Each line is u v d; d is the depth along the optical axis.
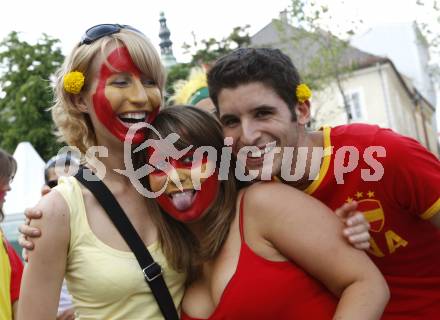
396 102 29.73
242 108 2.11
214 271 2.08
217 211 2.16
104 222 2.16
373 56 27.45
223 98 2.13
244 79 2.09
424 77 38.47
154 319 2.15
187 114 2.22
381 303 1.89
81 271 2.12
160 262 2.18
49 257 2.08
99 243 2.12
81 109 2.33
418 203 2.23
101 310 2.13
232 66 2.11
